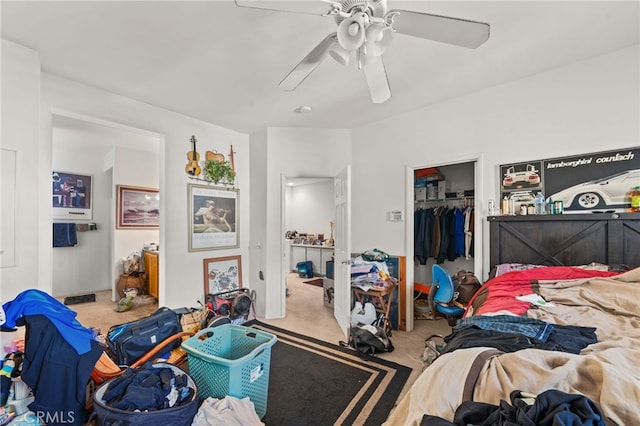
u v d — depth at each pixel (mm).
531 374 916
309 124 3697
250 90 2715
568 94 2318
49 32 1851
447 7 1664
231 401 1489
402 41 1976
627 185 2084
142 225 4828
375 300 3248
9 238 1856
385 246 3488
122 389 1412
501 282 2152
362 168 3721
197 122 3504
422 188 4113
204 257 3568
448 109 2975
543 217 2322
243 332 2094
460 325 1585
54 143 4328
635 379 830
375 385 2154
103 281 5051
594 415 680
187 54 2123
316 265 6500
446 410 910
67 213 4691
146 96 2834
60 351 1435
